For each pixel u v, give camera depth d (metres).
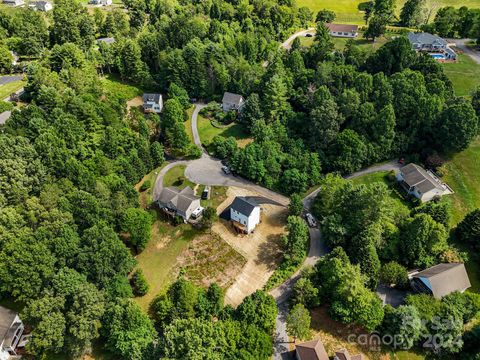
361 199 88.25
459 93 138.88
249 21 183.12
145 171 110.75
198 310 73.69
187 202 95.62
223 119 134.62
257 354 64.69
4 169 82.50
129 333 65.94
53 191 82.75
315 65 150.62
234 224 95.12
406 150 118.81
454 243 90.75
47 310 64.38
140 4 194.88
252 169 108.69
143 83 147.88
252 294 75.06
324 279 78.00
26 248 69.94
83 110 105.31
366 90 122.38
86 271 73.31
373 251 79.56
